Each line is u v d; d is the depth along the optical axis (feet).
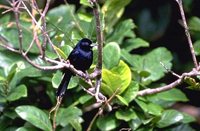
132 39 38.40
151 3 49.16
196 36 45.83
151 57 37.24
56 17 38.70
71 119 32.71
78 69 32.78
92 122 32.71
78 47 32.40
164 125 33.96
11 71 33.22
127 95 32.94
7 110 33.94
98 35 27.94
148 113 33.99
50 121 33.01
